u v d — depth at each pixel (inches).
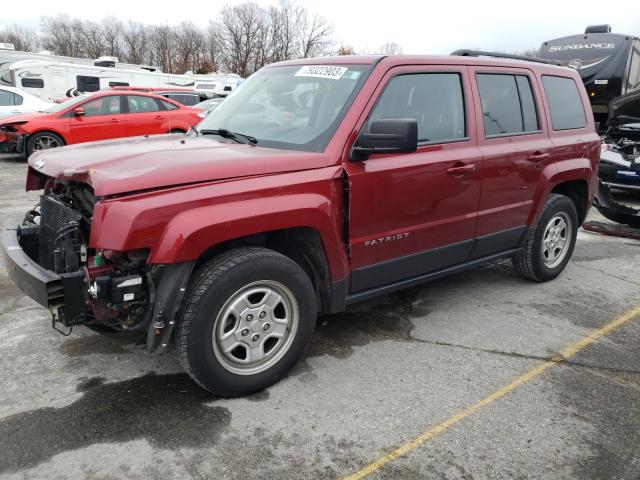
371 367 136.0
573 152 192.1
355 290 138.1
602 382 132.1
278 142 133.7
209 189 108.2
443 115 150.3
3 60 1138.0
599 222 301.3
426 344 149.3
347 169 126.3
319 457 102.8
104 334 114.3
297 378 129.9
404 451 105.2
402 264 145.0
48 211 126.1
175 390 123.0
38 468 97.5
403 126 118.4
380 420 114.5
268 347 124.8
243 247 118.3
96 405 116.3
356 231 131.0
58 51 3046.3
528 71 179.8
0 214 281.9
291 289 121.6
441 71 150.2
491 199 163.9
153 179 104.0
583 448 107.5
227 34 2465.6
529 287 196.9
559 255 202.8
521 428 113.1
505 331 158.9
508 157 164.9
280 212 115.0
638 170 296.0
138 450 102.8
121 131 495.5
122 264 108.3
